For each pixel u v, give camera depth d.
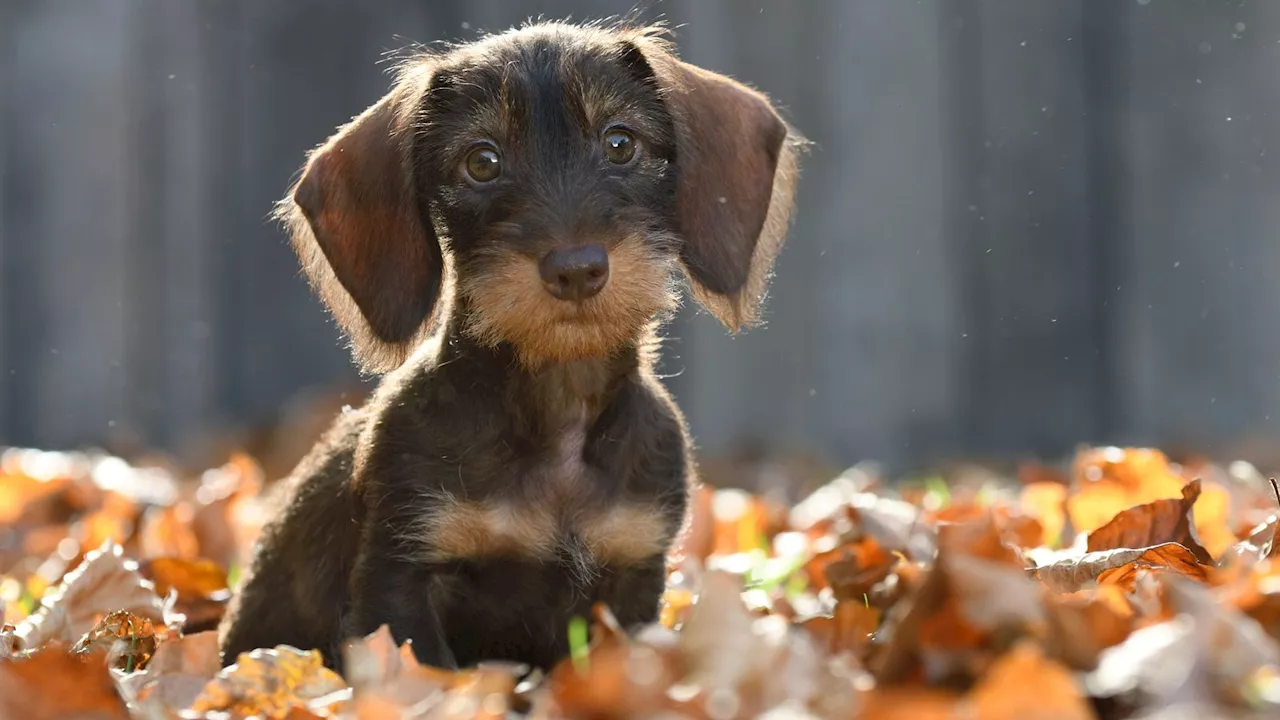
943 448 10.65
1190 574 4.02
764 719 2.90
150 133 10.75
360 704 3.19
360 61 10.75
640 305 4.20
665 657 3.26
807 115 10.55
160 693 3.73
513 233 4.16
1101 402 10.87
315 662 3.71
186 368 10.79
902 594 4.02
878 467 10.08
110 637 4.32
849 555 5.06
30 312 10.70
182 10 10.75
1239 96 10.82
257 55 10.79
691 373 10.65
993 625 3.10
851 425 10.62
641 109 4.51
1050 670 2.66
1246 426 10.87
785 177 4.93
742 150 4.79
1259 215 10.82
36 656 3.26
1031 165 10.78
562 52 4.49
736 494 8.27
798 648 3.18
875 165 10.62
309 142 10.77
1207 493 5.56
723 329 10.59
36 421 10.70
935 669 3.09
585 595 4.32
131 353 10.74
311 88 10.78
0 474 8.05
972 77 10.71
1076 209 10.83
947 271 10.70
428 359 4.40
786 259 10.51
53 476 8.35
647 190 4.48
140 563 5.55
